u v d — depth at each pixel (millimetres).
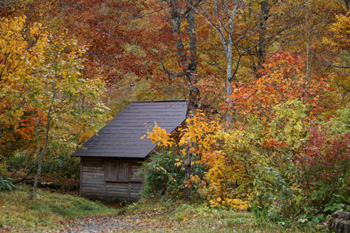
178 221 10523
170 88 15367
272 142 8750
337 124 8992
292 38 18062
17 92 14109
